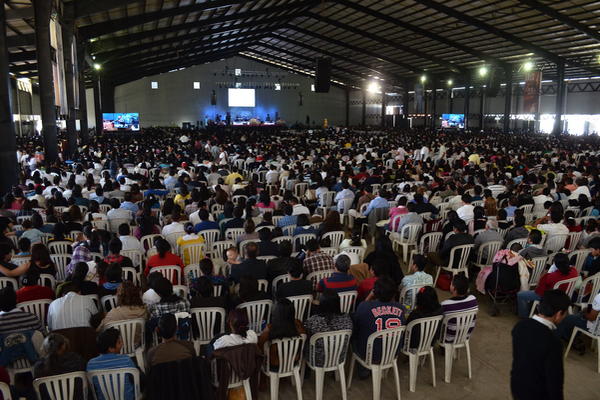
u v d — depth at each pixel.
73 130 16.47
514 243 6.09
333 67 41.78
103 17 17.55
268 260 5.58
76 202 8.49
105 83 37.03
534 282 5.61
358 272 5.03
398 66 38.25
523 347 2.62
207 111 43.78
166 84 42.66
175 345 3.10
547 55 26.33
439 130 38.03
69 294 3.86
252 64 44.59
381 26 28.27
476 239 6.20
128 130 33.25
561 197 8.82
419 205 7.83
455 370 4.30
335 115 48.78
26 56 19.12
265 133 33.31
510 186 9.63
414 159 17.77
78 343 3.64
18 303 4.10
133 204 8.24
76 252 5.23
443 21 24.91
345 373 4.24
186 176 10.69
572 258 5.68
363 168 11.92
